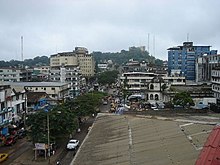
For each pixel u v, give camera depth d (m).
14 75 165.50
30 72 184.25
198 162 16.73
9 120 76.75
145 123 54.12
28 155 59.91
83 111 89.50
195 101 118.19
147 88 148.25
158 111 97.12
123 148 41.47
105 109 123.94
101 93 152.88
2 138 69.69
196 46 194.00
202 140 34.94
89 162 39.03
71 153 61.16
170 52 192.50
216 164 15.58
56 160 56.44
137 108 116.44
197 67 172.75
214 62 154.38
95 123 67.62
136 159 35.56
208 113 97.75
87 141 51.25
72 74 181.00
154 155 35.00
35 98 101.25
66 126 64.25
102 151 42.97
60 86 126.44
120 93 171.50
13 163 54.94
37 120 61.31
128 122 59.62
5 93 74.81
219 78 116.25
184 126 44.66
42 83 132.25
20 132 75.12
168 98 132.50
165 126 47.44
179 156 31.98
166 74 175.75
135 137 46.06
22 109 87.81
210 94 123.50
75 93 156.50
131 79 163.12
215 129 18.78
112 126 59.12
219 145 16.75
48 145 57.19
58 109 70.00
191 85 142.38
